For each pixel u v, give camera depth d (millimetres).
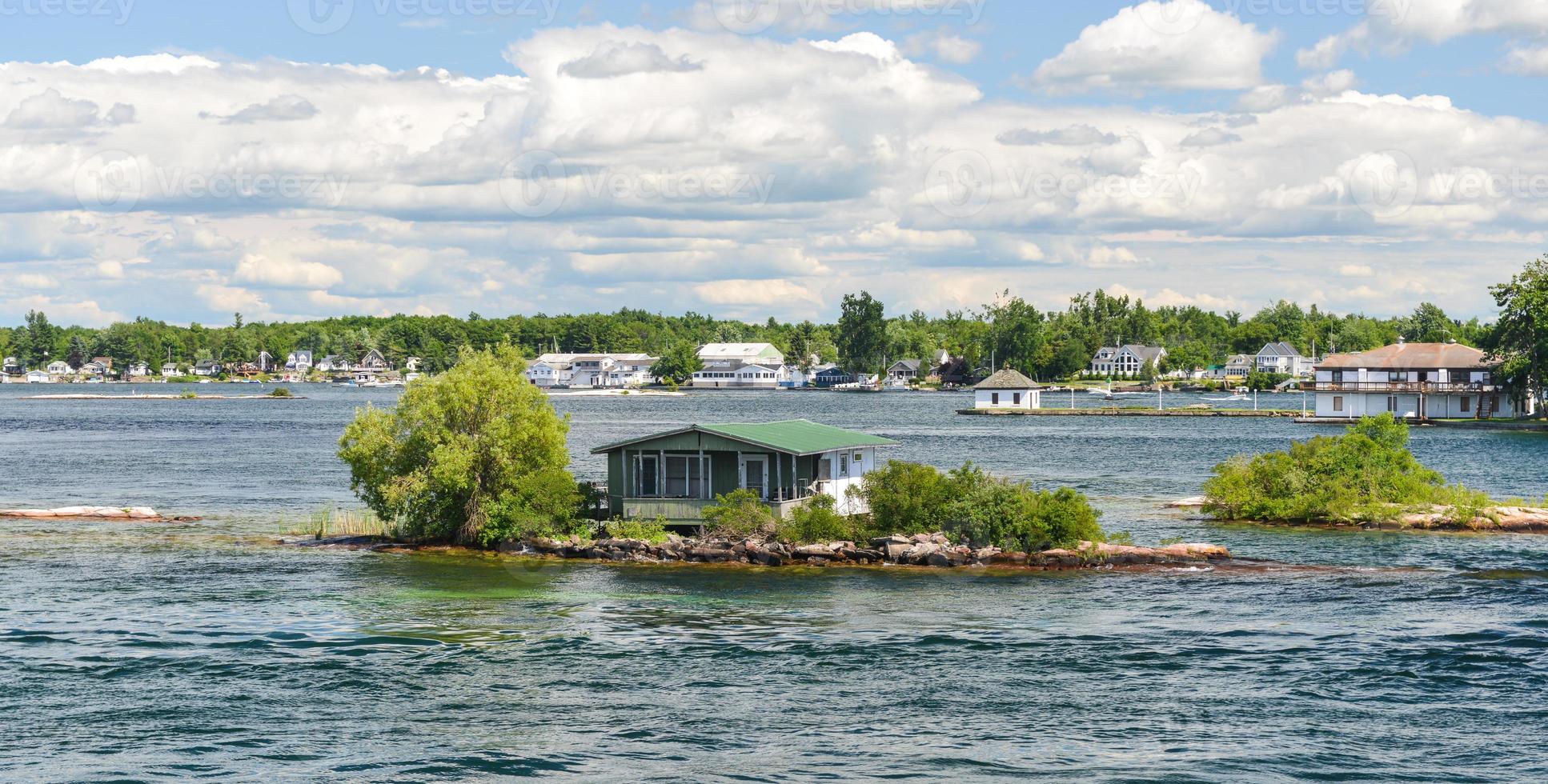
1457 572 56219
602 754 34406
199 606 51531
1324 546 63500
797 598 52062
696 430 61625
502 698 39094
